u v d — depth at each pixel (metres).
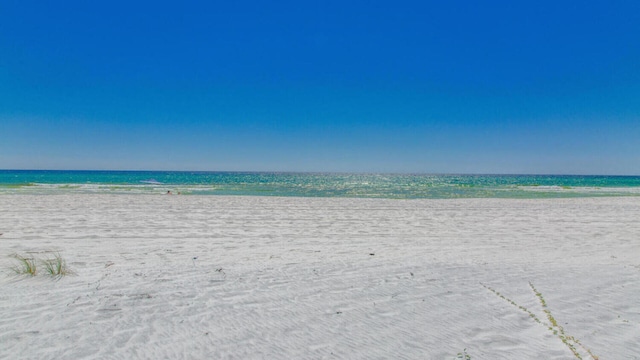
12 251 8.77
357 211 17.77
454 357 3.65
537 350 3.77
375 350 3.81
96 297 5.32
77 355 3.67
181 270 6.96
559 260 8.16
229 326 4.39
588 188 44.00
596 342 3.93
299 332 4.23
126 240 10.47
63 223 12.99
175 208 17.72
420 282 6.20
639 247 10.11
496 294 5.53
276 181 65.00
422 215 16.67
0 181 47.50
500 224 14.41
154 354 3.71
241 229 12.62
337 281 6.27
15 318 4.54
